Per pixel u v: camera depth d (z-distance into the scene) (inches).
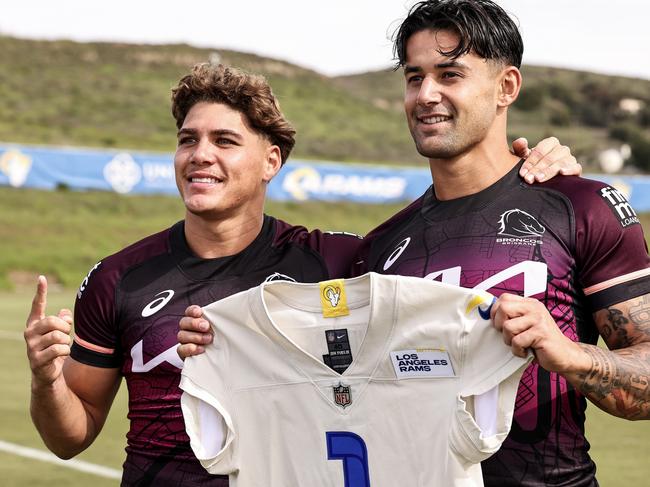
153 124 1878.7
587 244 113.7
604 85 2967.5
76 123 1781.5
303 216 1237.1
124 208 1197.1
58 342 122.6
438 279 117.0
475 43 115.0
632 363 105.7
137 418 132.0
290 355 111.3
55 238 1024.2
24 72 2175.2
